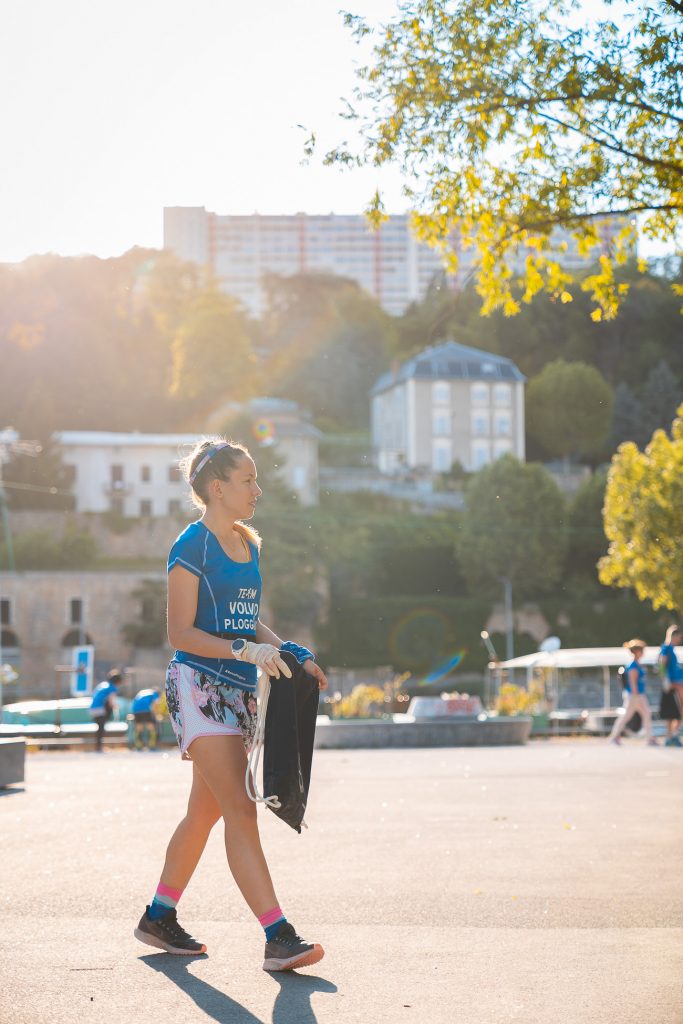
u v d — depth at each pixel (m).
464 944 5.32
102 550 98.62
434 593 99.94
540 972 4.76
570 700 62.38
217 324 128.62
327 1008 4.20
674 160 9.90
